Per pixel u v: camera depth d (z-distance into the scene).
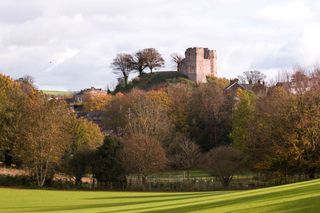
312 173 97.50
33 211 49.75
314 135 95.62
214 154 102.38
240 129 126.62
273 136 100.06
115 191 96.94
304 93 103.19
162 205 45.62
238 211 30.69
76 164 106.94
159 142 118.12
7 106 118.94
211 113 161.88
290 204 30.27
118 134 146.25
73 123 124.19
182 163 127.44
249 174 117.00
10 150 122.31
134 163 104.38
